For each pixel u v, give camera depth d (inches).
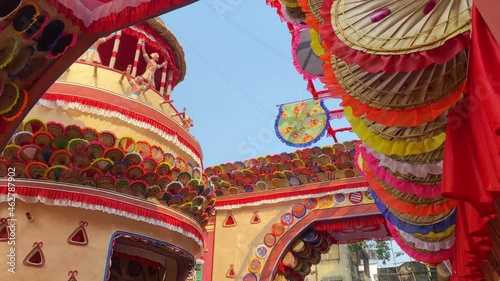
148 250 479.8
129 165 424.8
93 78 457.1
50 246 377.4
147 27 567.8
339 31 221.1
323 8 233.1
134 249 476.7
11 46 262.7
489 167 175.5
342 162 711.1
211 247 761.6
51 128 393.7
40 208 382.9
